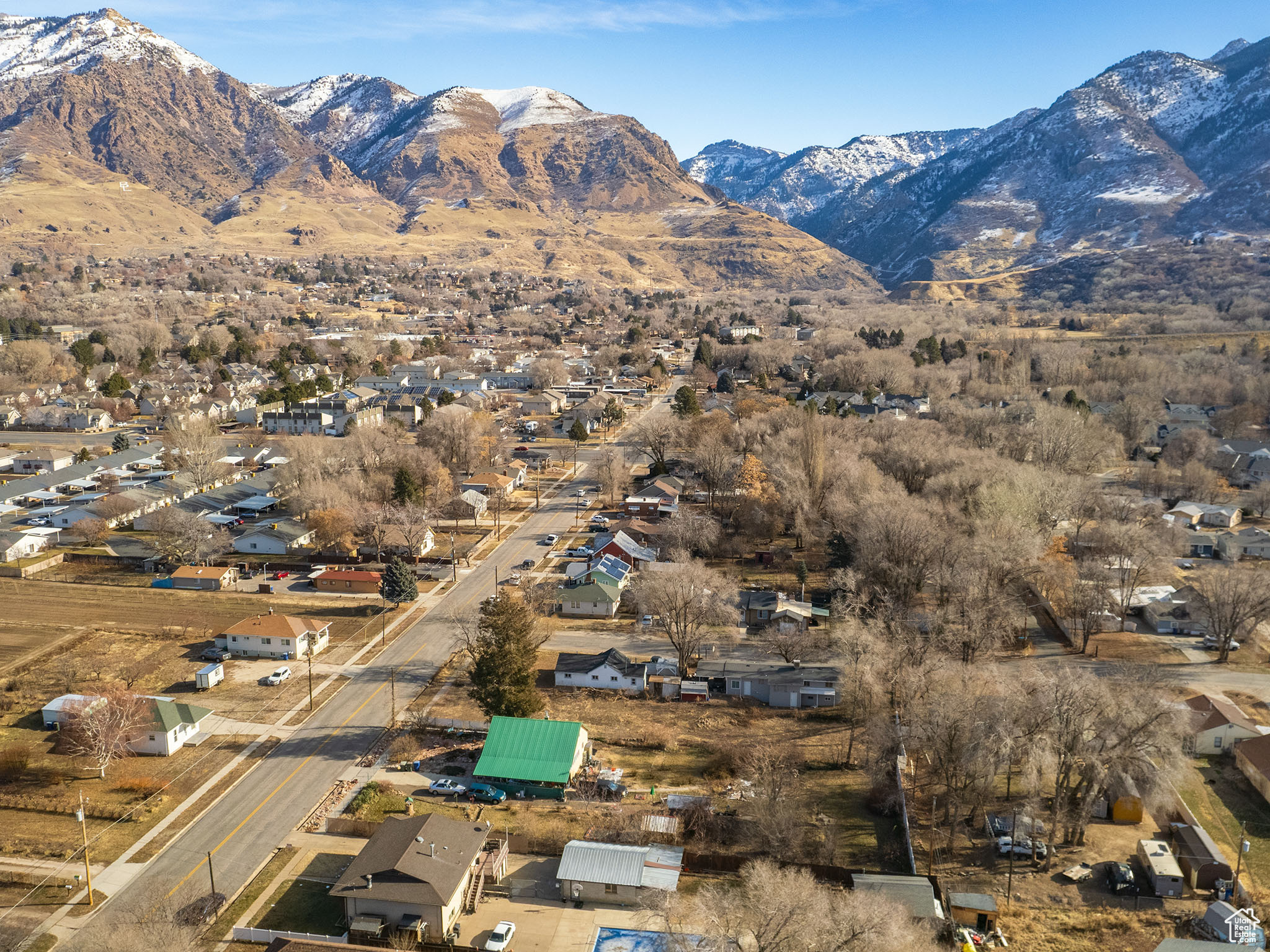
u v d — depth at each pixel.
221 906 61.25
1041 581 121.56
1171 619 110.19
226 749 83.06
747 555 138.25
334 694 93.88
